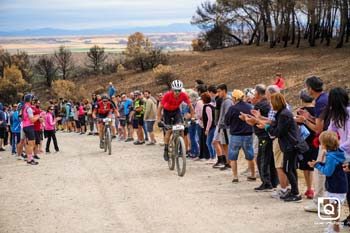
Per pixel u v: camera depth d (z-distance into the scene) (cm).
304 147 852
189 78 5816
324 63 4538
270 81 4441
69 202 937
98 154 1638
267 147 956
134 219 806
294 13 6206
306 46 6128
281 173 891
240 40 8375
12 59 8456
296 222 755
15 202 952
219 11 7981
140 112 1844
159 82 5969
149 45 7838
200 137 1368
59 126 3616
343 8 5388
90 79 8081
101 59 8831
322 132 711
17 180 1188
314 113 863
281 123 849
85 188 1062
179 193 977
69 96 6950
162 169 1265
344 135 731
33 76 8619
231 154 1051
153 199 935
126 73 7656
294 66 4759
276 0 6394
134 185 1072
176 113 1255
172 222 781
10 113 2164
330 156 694
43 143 2216
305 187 995
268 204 867
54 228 772
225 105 1184
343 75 3581
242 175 1140
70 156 1625
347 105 733
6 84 7350
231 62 6022
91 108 2648
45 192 1033
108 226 773
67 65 8881
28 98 1454
